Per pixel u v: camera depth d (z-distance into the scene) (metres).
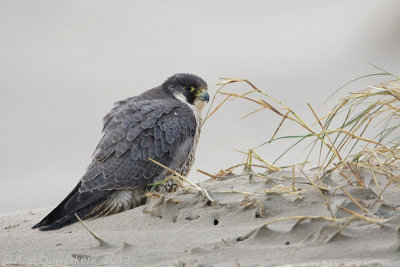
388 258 5.48
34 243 7.20
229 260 5.80
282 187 7.73
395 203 7.09
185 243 6.46
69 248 6.84
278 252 5.83
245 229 6.70
